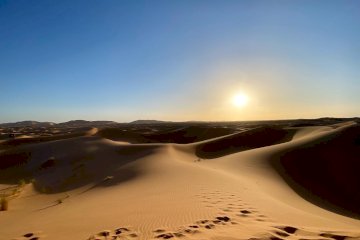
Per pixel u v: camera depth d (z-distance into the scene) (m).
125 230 7.82
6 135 94.56
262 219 8.48
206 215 9.03
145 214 9.61
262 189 17.14
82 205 13.79
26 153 53.06
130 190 16.41
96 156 47.38
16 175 43.38
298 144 34.72
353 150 30.69
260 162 30.02
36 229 8.91
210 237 6.68
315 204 18.89
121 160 42.56
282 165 29.16
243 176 22.16
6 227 10.57
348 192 23.58
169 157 36.25
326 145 32.78
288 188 22.16
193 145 55.66
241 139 57.44
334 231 6.75
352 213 19.20
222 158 35.34
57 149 54.19
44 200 21.41
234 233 6.87
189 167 25.08
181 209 10.04
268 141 57.72
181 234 7.12
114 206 11.91
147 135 84.81
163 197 12.85
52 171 42.00
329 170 27.69
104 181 26.14
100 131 84.06
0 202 17.72
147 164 29.92
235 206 10.38
